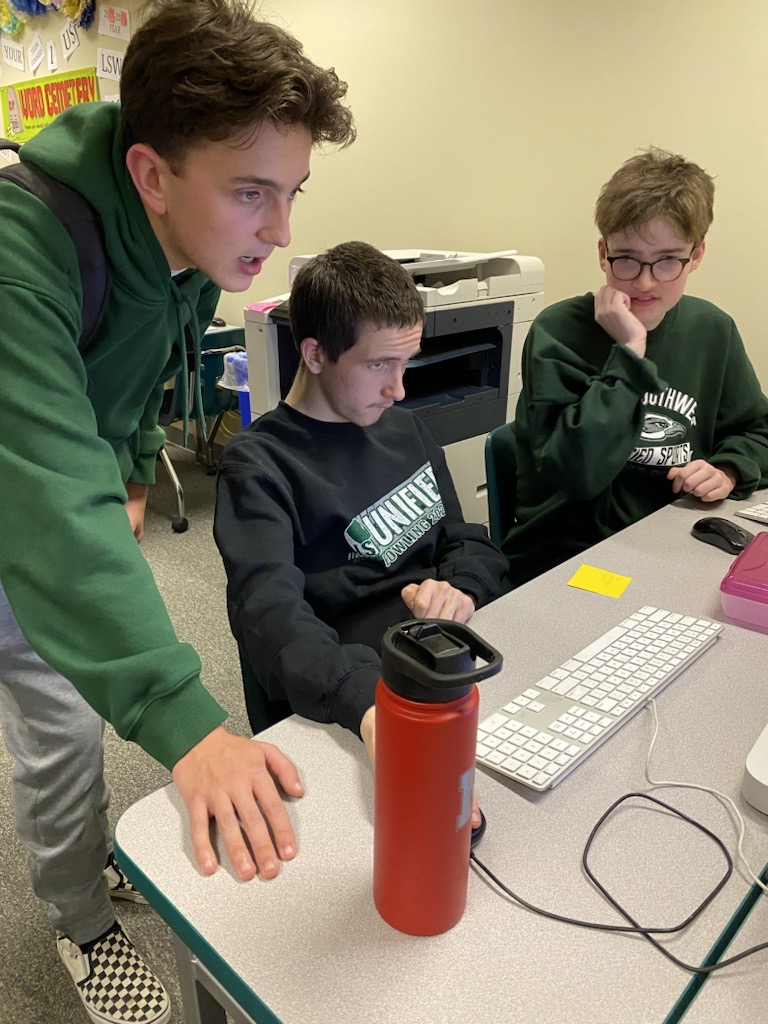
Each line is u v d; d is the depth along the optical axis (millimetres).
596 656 844
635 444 1397
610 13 2061
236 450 1098
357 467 1166
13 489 632
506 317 2014
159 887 551
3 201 672
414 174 2680
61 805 1062
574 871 563
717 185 2006
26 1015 1188
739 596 940
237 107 599
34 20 3838
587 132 2201
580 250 2318
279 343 1882
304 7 2807
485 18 2320
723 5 1867
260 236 693
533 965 488
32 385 640
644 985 474
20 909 1370
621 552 1166
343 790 650
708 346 1524
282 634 862
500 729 717
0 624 912
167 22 612
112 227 728
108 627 625
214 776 613
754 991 470
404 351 1103
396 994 469
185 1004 604
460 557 1162
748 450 1456
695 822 615
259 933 513
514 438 1584
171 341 938
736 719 753
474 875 559
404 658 437
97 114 729
